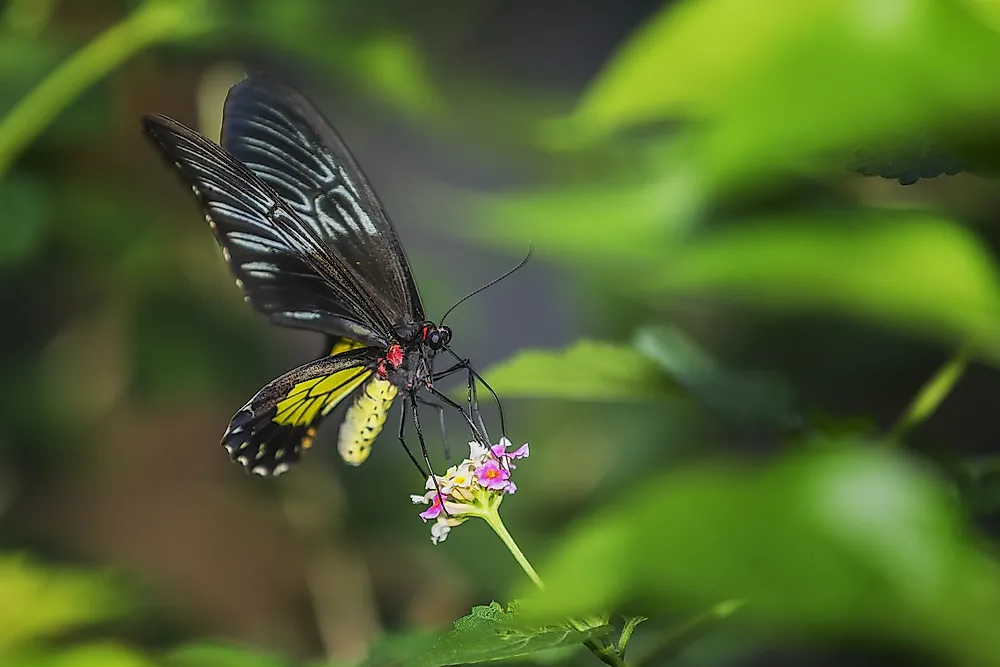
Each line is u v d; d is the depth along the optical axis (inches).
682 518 14.4
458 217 26.6
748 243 17.5
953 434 36.4
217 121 35.4
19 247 33.9
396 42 31.1
